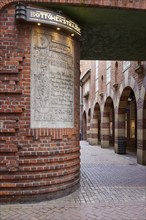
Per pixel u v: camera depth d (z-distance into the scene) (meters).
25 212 6.37
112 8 7.67
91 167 13.22
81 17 8.38
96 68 29.23
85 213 6.33
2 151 7.07
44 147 7.32
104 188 8.76
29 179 7.18
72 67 8.33
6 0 7.18
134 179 10.30
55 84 7.68
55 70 7.69
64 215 6.18
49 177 7.40
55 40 7.71
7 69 7.14
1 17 7.21
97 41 10.95
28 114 7.22
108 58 13.61
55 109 7.63
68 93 8.09
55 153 7.48
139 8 7.74
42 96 7.40
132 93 22.62
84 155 18.72
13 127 7.12
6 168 7.07
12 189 7.09
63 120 7.82
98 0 7.54
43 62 7.46
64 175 7.76
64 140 7.75
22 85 7.23
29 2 7.25
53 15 7.37
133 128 27.91
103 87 25.33
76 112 8.57
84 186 9.01
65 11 7.86
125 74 17.81
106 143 25.42
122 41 10.98
